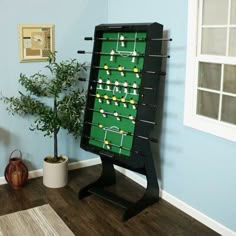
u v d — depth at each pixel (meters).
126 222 2.75
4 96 3.23
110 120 2.98
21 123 3.37
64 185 3.37
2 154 3.34
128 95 2.84
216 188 2.62
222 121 2.56
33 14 3.22
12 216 2.80
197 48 2.66
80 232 2.61
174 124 2.95
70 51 3.50
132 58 2.79
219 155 2.55
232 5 2.37
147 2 3.07
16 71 3.24
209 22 2.57
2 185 3.36
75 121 3.21
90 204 3.02
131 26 2.73
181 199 2.97
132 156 2.75
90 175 3.65
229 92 2.49
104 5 3.61
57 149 3.56
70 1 3.39
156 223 2.75
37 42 3.29
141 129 2.75
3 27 3.10
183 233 2.62
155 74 2.74
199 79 2.71
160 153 3.16
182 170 2.92
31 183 3.42
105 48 3.00
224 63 2.47
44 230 2.62
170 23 2.85
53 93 3.17
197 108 2.76
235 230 2.51
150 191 3.01
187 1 2.65
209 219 2.70
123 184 3.45
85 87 3.65
